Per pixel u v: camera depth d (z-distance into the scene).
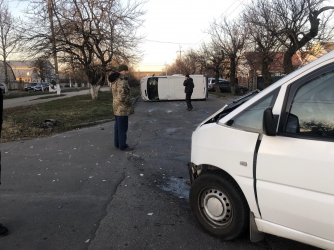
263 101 2.64
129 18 18.25
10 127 9.31
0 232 3.13
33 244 3.00
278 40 15.68
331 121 2.24
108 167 5.56
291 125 2.41
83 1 17.14
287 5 14.92
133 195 4.25
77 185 4.65
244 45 24.31
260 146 2.54
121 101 6.48
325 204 2.14
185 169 5.43
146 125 10.57
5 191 4.41
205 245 2.93
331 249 2.19
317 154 2.20
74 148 7.04
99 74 21.59
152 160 6.02
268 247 2.89
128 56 19.48
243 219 2.79
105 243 3.00
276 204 2.43
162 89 23.62
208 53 32.19
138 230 3.25
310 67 2.41
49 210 3.77
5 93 36.94
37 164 5.77
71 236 3.14
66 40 17.86
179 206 3.87
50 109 15.67
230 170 2.77
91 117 12.13
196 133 3.30
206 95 23.67
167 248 2.90
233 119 2.84
